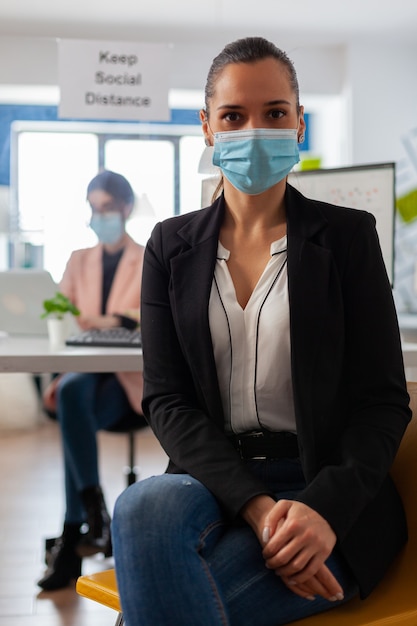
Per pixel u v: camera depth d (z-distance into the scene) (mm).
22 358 2361
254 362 1495
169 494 1306
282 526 1282
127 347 2611
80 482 2971
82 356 2371
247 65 1565
